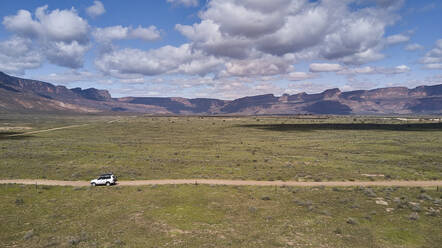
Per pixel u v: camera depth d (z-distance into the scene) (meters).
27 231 24.69
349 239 22.39
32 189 39.97
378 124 196.12
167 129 169.12
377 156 69.50
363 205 31.69
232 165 59.00
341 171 52.19
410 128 162.75
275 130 162.38
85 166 57.25
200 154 75.12
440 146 84.44
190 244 21.52
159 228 25.11
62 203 33.38
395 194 36.38
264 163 61.34
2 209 30.92
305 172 51.75
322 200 33.97
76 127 174.12
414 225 25.45
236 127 182.75
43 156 66.69
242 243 21.66
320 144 96.12
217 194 37.09
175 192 38.31
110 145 91.69
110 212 29.83
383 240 22.28
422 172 50.94
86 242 22.03
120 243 21.78
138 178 47.75
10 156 65.38
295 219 27.34
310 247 20.92
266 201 33.94
